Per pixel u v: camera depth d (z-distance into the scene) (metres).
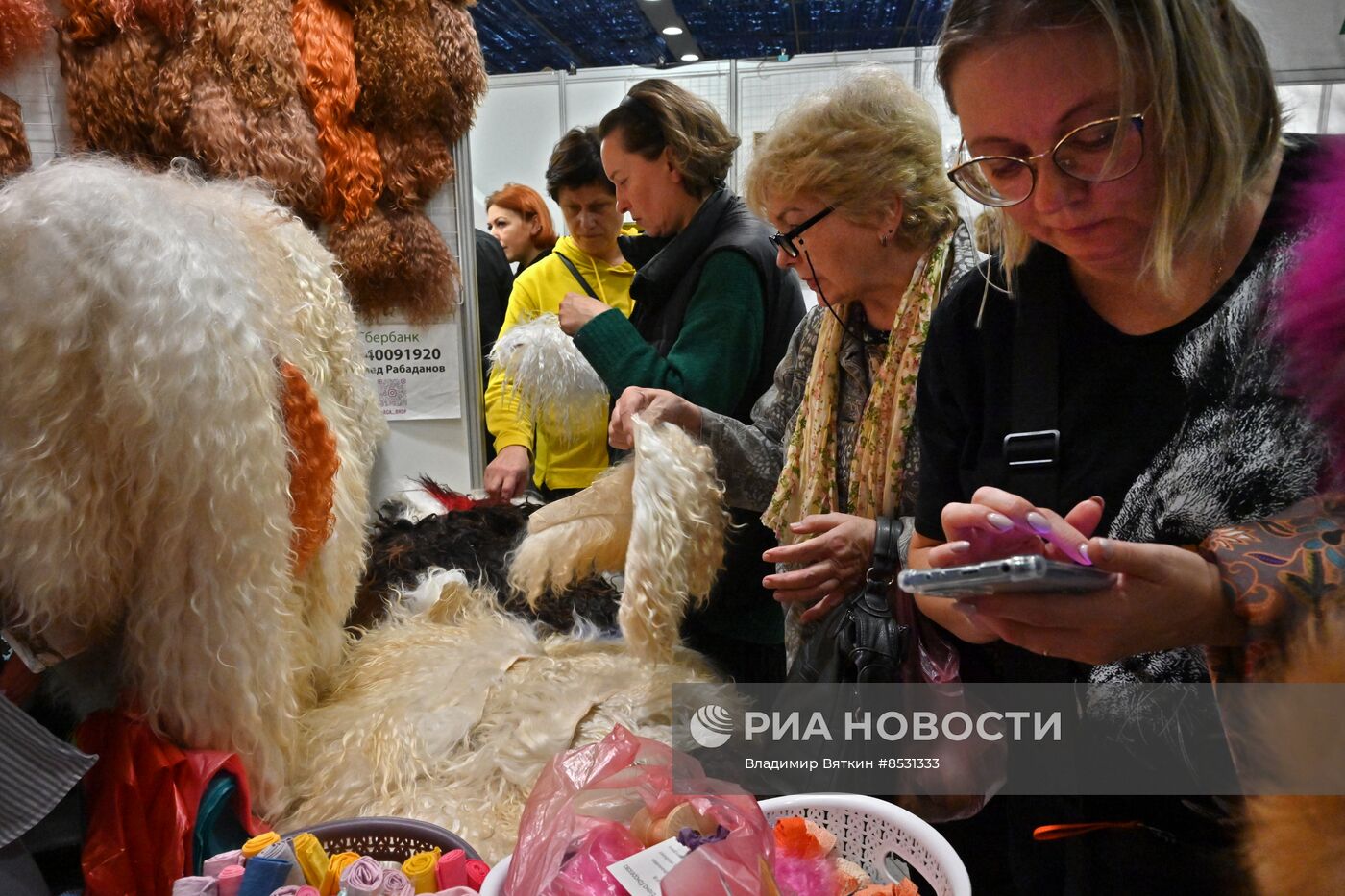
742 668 1.33
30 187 0.76
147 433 0.75
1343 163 0.56
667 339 1.38
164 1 1.36
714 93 1.48
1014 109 0.63
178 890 0.71
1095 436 0.73
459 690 1.08
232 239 0.87
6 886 0.70
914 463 1.07
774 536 1.36
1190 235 0.63
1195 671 0.70
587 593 1.37
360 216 1.53
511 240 2.49
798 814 0.76
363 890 0.70
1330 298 0.52
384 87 1.51
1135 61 0.59
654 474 1.05
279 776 0.89
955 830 0.88
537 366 1.37
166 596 0.80
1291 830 0.53
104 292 0.73
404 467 1.75
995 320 0.81
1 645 0.77
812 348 1.29
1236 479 0.62
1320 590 0.52
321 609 1.05
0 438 0.73
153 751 0.79
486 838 0.88
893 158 1.04
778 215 1.12
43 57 1.39
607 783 0.63
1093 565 0.57
